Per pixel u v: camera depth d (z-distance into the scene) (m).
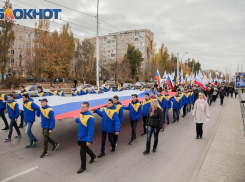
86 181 4.43
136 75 50.69
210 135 8.16
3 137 7.38
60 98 8.30
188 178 4.67
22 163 5.29
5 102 8.05
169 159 5.73
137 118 6.98
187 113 13.20
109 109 5.78
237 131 8.54
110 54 75.25
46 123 5.75
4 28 25.84
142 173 4.86
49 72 28.84
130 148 6.56
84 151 4.84
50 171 4.87
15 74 25.38
